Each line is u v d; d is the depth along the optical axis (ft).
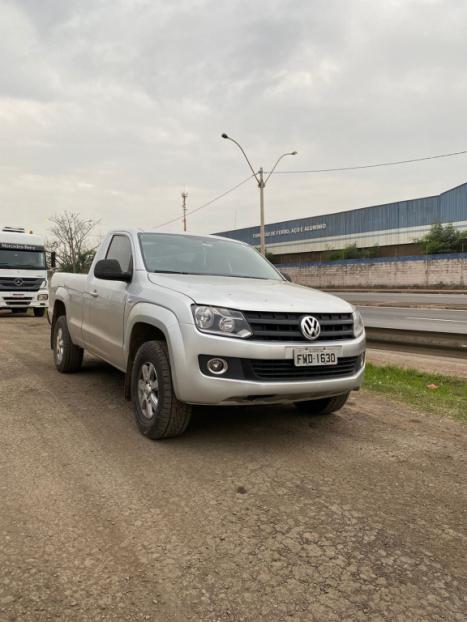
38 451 12.14
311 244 171.94
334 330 13.00
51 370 22.52
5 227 60.59
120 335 15.12
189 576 7.26
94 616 6.38
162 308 12.60
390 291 110.93
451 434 14.29
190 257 16.47
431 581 7.27
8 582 7.03
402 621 6.40
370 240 151.64
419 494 10.18
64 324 21.48
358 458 12.13
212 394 11.46
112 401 16.90
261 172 92.89
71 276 21.36
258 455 12.13
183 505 9.45
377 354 29.78
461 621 6.43
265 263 18.54
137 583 7.07
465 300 74.54
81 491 9.97
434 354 28.58
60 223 154.40
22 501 9.52
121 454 12.00
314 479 10.80
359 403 17.80
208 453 12.17
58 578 7.15
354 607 6.66
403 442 13.46
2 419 14.73
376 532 8.63
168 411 12.35
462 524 8.99
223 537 8.34
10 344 31.81
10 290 56.54
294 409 16.60
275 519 8.99
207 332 11.56
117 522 8.78
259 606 6.64
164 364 12.41
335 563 7.66
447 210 128.57
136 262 15.42
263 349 11.48
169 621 6.33
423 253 129.90
